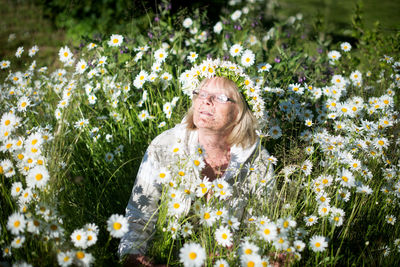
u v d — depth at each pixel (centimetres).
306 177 208
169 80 281
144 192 195
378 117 259
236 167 194
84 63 278
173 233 172
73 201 200
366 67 374
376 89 322
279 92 262
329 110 268
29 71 298
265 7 475
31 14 537
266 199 184
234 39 365
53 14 530
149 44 327
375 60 357
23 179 185
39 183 159
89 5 495
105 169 240
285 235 158
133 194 197
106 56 294
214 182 169
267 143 250
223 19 418
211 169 200
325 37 438
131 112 276
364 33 409
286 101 261
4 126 190
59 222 163
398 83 304
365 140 225
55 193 169
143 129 267
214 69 199
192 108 204
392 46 361
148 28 369
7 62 309
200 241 178
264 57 297
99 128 261
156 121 260
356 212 210
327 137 223
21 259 159
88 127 262
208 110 185
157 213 196
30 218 148
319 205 190
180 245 181
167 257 178
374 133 231
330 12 773
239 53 282
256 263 152
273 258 172
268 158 199
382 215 212
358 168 208
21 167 172
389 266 186
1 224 172
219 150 199
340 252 190
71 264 150
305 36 423
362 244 195
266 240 161
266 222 165
